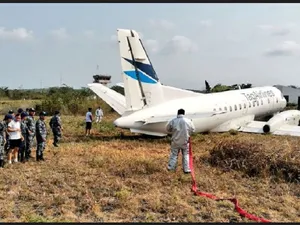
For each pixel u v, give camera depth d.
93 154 14.45
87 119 21.16
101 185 9.92
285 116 20.98
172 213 7.77
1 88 56.75
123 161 12.72
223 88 32.88
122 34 17.45
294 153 11.28
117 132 22.00
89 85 22.88
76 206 8.23
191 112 18.55
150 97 18.02
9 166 12.44
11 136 12.80
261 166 11.14
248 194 9.31
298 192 9.52
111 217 7.55
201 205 8.41
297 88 40.22
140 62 17.83
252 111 23.11
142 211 7.96
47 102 38.59
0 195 8.98
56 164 12.69
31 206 8.24
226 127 21.00
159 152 15.15
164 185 10.03
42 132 13.51
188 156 11.41
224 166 11.87
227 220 7.42
